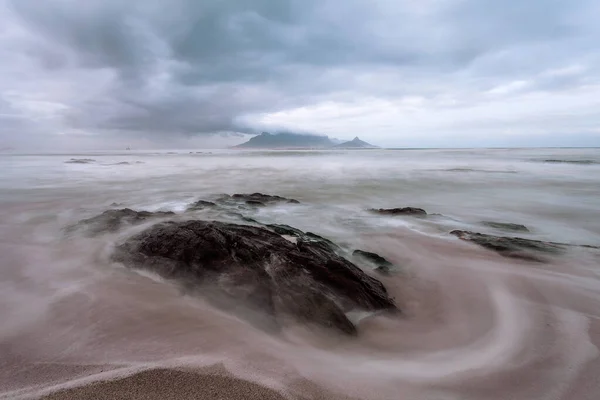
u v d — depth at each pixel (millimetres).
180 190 20562
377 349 3977
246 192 20016
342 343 4039
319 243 7430
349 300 4902
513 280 6305
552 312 5082
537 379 3492
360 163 50344
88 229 8867
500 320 4836
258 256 5781
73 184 23172
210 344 3627
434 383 3320
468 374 3512
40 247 7520
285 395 2855
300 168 39594
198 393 2797
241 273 5223
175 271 5469
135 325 4031
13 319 4207
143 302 4660
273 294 4766
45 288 5191
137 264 5914
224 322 4164
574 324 4699
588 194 19406
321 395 2926
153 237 6613
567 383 3439
